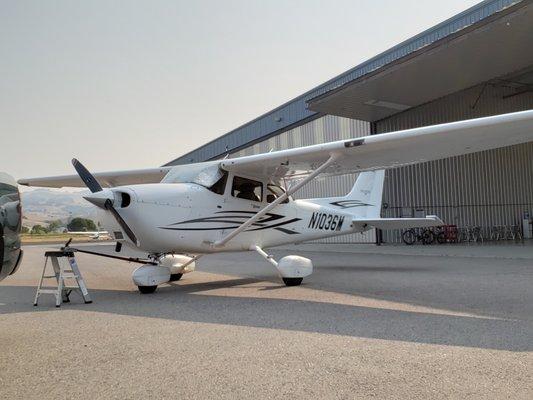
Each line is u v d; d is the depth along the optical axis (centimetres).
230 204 688
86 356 319
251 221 661
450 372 269
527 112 486
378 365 285
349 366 284
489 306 473
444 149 622
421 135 554
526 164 1975
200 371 281
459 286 614
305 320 421
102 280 824
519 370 271
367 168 742
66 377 275
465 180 1805
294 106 2180
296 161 682
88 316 466
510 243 1542
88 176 638
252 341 349
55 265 569
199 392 246
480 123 512
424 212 1708
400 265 927
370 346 328
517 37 1062
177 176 703
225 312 470
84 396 243
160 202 607
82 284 553
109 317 458
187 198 635
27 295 641
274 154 652
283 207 783
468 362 287
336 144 616
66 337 376
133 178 974
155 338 366
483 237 1777
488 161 1872
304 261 679
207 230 655
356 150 625
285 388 249
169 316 455
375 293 572
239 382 260
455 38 1091
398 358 298
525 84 1717
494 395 234
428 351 312
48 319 454
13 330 406
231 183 693
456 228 1656
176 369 286
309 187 2073
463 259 1026
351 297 546
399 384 252
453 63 1207
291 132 2216
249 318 436
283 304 509
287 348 327
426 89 1405
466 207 1792
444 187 1756
